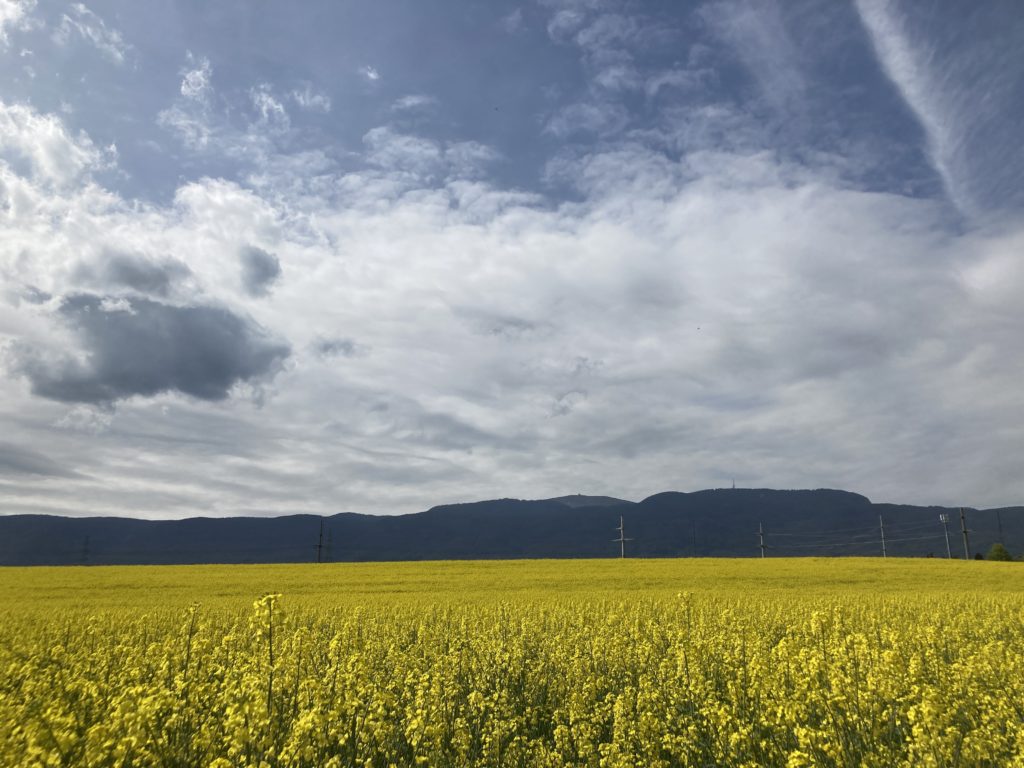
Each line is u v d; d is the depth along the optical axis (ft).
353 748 25.62
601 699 37.73
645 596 104.27
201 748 22.07
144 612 80.12
